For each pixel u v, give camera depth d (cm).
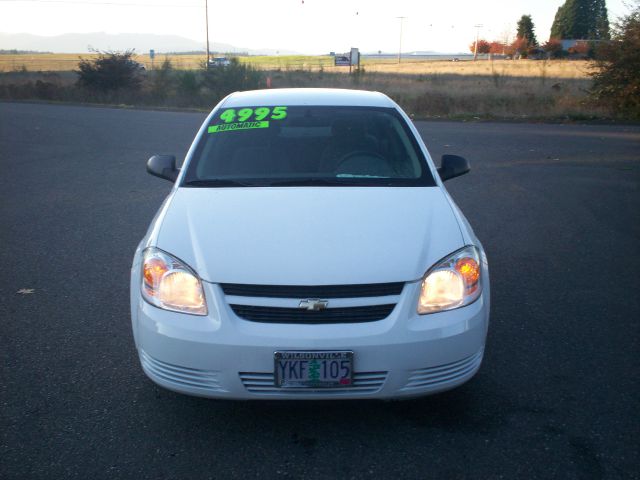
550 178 1007
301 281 289
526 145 1387
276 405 336
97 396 345
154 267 309
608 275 549
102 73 3188
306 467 284
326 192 364
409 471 280
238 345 284
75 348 404
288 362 283
